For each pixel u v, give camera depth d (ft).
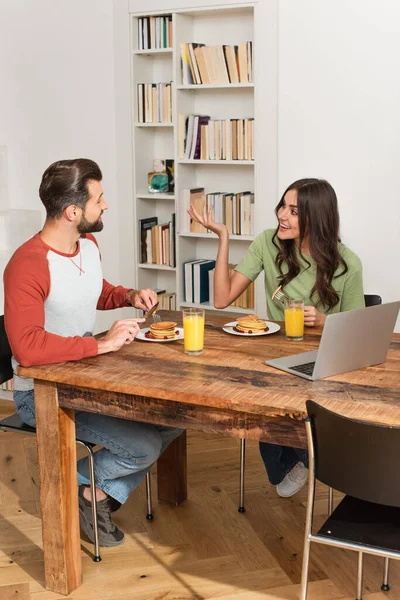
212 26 14.30
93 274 8.45
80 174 7.79
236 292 10.26
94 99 14.66
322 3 12.52
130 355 7.75
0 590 7.96
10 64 13.39
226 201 14.28
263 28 13.05
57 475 7.59
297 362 7.37
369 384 6.77
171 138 15.25
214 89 14.56
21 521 9.46
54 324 8.11
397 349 7.98
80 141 14.61
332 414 5.82
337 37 12.52
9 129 13.55
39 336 7.41
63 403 7.41
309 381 6.84
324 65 12.71
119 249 15.53
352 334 6.88
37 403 7.52
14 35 13.38
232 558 8.48
